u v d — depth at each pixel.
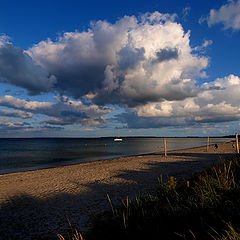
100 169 14.72
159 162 17.92
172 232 3.07
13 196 8.03
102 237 3.59
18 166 21.05
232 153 24.34
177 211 3.71
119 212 4.52
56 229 4.73
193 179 6.95
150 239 3.03
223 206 3.43
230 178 4.79
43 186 9.69
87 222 4.93
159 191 5.55
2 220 5.49
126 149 51.38
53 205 6.67
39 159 27.78
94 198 7.28
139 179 10.46
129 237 3.23
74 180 10.92
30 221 5.34
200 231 2.86
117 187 8.88
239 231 2.47
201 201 3.81
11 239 4.37
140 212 4.18
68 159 27.34
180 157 22.03
